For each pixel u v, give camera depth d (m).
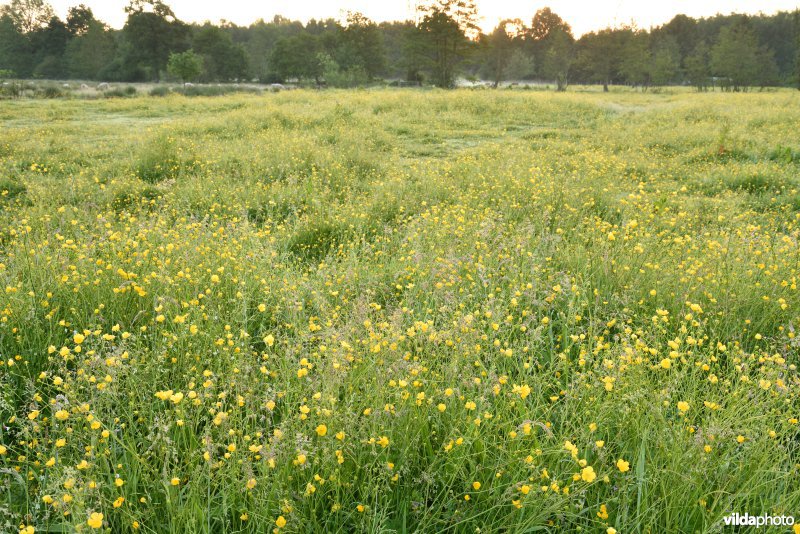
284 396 2.72
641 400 2.53
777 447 2.33
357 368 2.76
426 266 4.56
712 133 14.39
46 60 95.62
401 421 2.41
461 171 9.52
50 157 10.75
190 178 8.62
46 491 2.06
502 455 2.27
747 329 3.68
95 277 3.78
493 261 4.62
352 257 5.03
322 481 2.08
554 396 2.70
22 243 4.28
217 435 2.47
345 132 13.95
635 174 10.34
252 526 2.05
